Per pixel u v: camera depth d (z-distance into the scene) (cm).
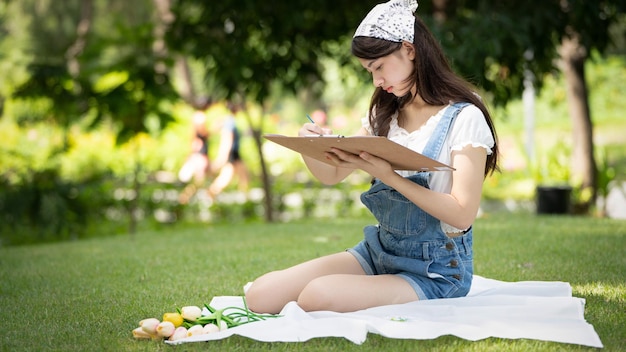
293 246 561
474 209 289
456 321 287
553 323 286
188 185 954
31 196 803
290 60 868
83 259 538
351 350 262
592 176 931
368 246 329
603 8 766
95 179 919
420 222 302
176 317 296
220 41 838
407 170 285
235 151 1086
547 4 768
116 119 808
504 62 802
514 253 486
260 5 814
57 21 1612
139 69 775
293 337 272
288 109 2088
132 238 696
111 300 371
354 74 917
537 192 859
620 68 1630
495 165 309
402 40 295
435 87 302
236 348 269
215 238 650
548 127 1539
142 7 1459
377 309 295
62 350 277
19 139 1044
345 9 848
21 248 656
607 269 420
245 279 425
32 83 791
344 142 269
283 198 959
